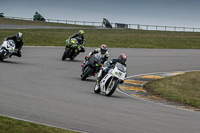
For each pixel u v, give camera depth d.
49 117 23.48
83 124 22.61
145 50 98.19
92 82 45.31
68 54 65.06
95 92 37.53
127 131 21.95
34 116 23.33
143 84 48.97
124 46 106.38
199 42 130.12
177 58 84.00
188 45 120.12
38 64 56.62
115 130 21.94
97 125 22.70
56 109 26.16
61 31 139.75
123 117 25.80
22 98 29.06
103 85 36.09
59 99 30.50
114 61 36.56
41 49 83.44
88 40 113.56
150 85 48.00
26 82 38.62
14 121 20.91
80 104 29.16
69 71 52.75
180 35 155.50
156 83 49.78
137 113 28.00
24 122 20.98
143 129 22.84
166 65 71.06
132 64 68.69
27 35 111.06
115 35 137.62
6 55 52.94
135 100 35.62
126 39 124.75
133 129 22.58
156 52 94.44
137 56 82.44
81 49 64.88
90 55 45.47
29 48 83.75
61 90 35.97
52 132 19.50
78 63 63.31
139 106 31.69
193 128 24.58
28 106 26.17
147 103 34.50
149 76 56.25
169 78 54.09
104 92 36.38
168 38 137.00
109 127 22.50
